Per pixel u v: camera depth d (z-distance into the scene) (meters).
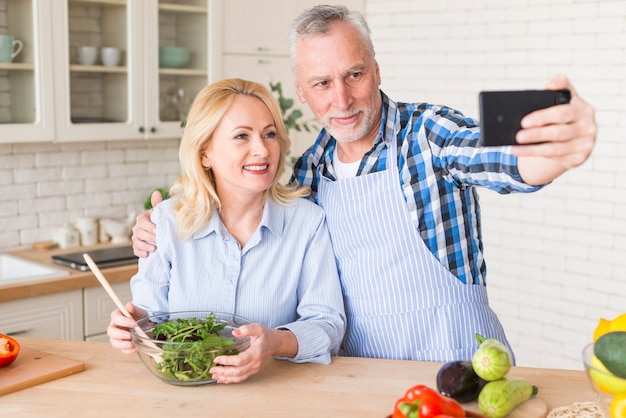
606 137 3.97
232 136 1.95
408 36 4.68
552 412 1.58
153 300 2.07
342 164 2.21
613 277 4.02
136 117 3.81
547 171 1.56
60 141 3.55
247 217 2.08
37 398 1.69
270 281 2.06
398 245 2.09
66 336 3.38
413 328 2.09
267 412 1.61
